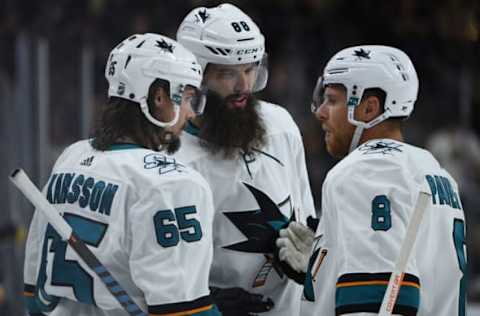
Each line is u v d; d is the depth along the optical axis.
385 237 8.19
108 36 18.98
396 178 8.41
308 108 21.94
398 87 8.76
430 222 8.54
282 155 10.17
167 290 7.95
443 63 21.14
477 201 20.88
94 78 18.78
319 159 22.27
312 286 8.57
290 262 9.66
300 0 21.30
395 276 7.91
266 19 21.30
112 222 8.20
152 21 19.47
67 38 16.08
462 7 19.66
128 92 8.45
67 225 8.08
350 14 21.20
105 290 8.23
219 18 9.68
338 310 8.22
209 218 8.29
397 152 8.60
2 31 15.87
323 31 21.42
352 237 8.23
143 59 8.45
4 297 15.48
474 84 21.73
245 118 9.76
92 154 8.59
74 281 8.39
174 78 8.49
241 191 9.84
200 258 8.12
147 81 8.43
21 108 15.38
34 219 9.12
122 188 8.22
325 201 8.58
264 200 9.89
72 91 16.09
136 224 8.07
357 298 8.12
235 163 9.84
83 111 16.09
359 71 8.77
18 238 15.34
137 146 8.47
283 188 10.06
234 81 9.70
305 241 9.78
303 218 10.38
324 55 21.56
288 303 10.11
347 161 8.59
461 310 8.73
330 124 9.03
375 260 8.15
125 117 8.51
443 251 8.59
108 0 18.75
